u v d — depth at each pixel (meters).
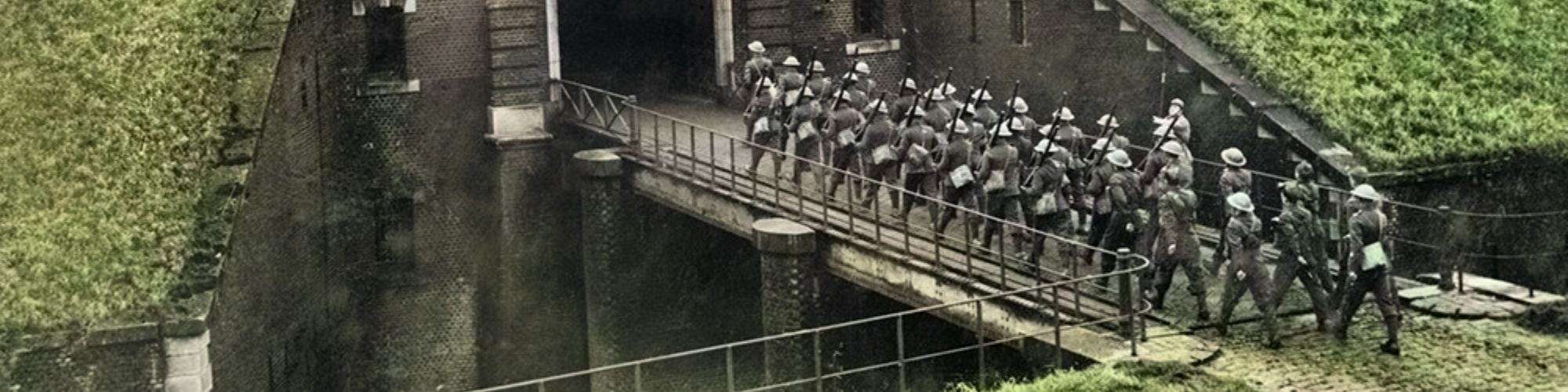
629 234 31.11
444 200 32.66
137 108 24.73
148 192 23.47
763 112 29.11
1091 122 29.55
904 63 34.91
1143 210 22.31
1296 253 20.28
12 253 22.50
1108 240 22.20
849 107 27.05
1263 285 20.25
